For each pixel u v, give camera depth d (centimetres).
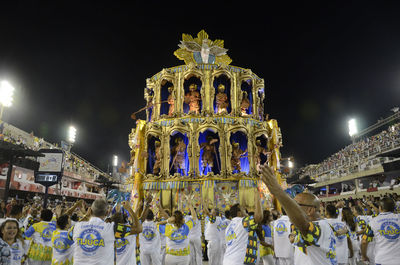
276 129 2345
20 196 3086
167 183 1995
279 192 343
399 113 3722
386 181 3606
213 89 2208
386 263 663
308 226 381
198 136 2083
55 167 1748
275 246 1008
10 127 3372
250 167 2073
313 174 5884
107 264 573
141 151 2164
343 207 1112
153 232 1000
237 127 2092
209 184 1945
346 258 845
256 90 2373
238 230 670
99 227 579
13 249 641
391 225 676
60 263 721
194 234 1216
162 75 2294
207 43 2478
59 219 752
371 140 4153
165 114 2391
